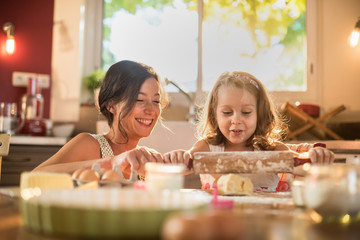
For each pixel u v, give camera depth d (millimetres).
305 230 462
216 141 1647
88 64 3539
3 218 555
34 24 3318
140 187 786
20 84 3246
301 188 677
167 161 1056
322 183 549
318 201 546
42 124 3098
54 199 530
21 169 2695
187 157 1043
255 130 1632
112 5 3551
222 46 3426
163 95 1680
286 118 2930
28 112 3111
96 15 3561
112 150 1518
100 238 418
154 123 1521
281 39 3361
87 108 3314
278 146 1649
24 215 474
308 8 3330
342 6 3264
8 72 3240
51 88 3334
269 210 646
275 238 407
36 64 3309
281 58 3363
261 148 1612
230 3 3404
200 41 3434
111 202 534
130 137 1522
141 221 417
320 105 3283
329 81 3277
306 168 604
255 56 3391
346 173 554
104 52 3555
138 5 3514
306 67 3328
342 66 3254
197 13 3441
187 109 3369
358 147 2111
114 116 1541
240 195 926
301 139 3049
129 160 1025
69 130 3311
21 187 707
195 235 327
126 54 3525
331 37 3279
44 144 2736
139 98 1465
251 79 1606
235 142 1532
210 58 3438
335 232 454
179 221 339
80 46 3400
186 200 528
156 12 3494
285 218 556
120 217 415
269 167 978
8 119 3062
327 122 3160
